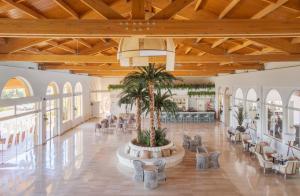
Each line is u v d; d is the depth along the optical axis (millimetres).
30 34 4695
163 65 9367
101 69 12562
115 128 16719
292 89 9227
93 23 4594
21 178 7820
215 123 18672
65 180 7664
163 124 18203
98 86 22828
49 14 7043
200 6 7137
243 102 14312
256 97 12633
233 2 5473
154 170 7094
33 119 11883
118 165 9094
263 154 9031
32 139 11812
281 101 10086
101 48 10297
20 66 10352
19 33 4691
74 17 7320
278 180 7672
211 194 6699
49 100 13516
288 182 7500
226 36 4793
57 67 12312
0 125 9664
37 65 11938
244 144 11062
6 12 6211
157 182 7199
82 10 7371
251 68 11914
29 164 9195
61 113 14781
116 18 4598
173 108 9914
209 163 8844
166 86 9312
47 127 13328
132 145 9570
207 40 9820
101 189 7016
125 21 4559
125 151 9828
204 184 7367
